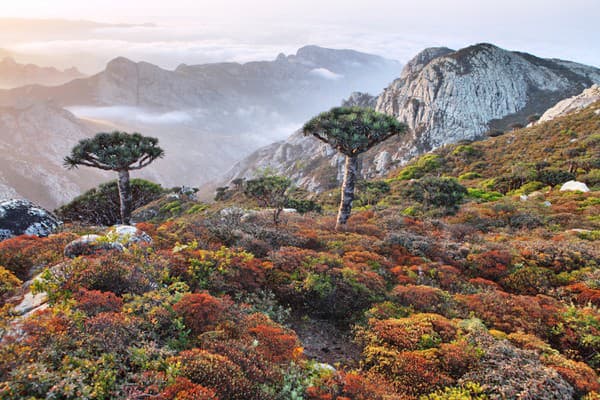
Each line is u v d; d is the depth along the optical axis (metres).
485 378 5.54
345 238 14.00
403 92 151.75
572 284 10.57
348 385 5.02
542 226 20.03
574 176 36.84
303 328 8.03
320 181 131.12
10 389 3.28
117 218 25.95
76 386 3.49
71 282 6.09
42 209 13.79
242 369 4.77
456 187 25.92
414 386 5.61
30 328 4.21
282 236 13.04
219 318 5.98
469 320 7.72
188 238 11.08
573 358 7.26
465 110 126.69
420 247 13.31
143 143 18.30
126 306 5.58
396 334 6.90
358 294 8.71
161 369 4.34
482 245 14.08
